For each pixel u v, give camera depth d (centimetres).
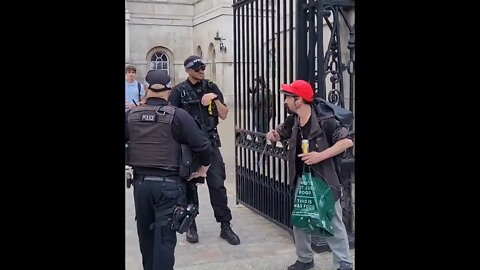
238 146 587
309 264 399
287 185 475
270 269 414
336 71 432
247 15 550
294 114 381
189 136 335
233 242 474
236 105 587
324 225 354
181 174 337
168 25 2205
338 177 368
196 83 474
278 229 514
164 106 339
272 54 493
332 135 357
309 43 435
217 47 1969
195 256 445
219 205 482
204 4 2108
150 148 336
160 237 338
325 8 424
